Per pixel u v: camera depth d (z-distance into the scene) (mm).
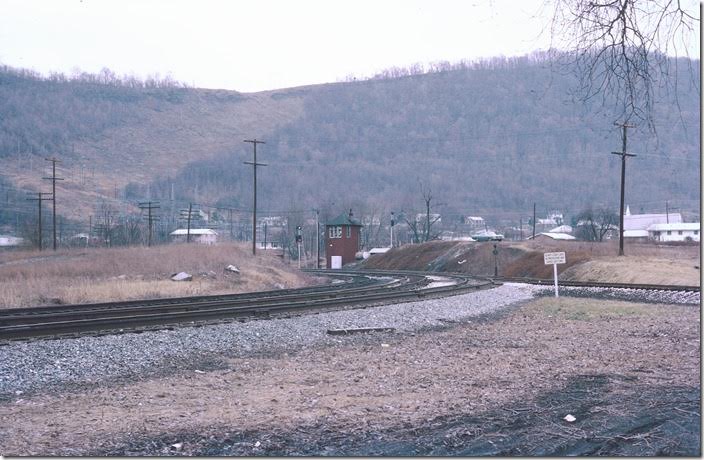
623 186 54562
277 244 149000
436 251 87875
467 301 28438
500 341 16375
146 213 175125
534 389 10344
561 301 29391
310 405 9492
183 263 46281
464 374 11688
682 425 8164
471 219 162000
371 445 7586
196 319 18766
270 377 11742
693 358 12961
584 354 13852
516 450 7309
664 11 7555
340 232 112250
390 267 94375
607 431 7992
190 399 10047
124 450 7500
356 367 12648
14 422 8727
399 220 143125
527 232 152250
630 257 51812
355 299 25156
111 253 54375
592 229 106938
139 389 10836
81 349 13922
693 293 29719
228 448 7555
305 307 22375
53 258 58281
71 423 8641
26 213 129875
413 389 10500
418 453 7277
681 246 73062
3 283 34156
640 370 11820
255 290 40719
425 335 18078
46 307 22062
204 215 183625
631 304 26984
